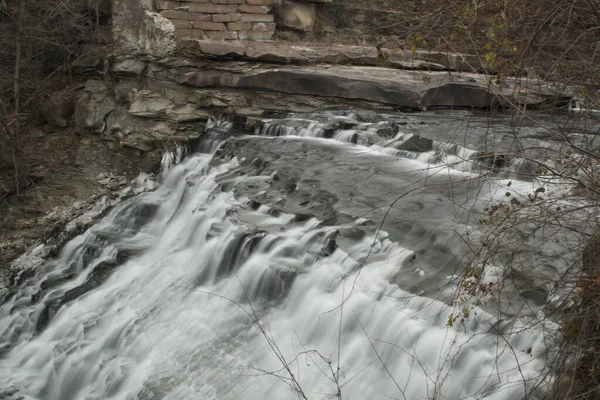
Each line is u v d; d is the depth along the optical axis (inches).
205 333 357.4
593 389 208.1
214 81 550.6
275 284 351.9
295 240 367.9
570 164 269.3
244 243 378.9
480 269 275.0
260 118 547.5
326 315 324.2
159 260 435.8
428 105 537.0
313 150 477.7
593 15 246.2
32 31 589.3
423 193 394.6
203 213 436.8
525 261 283.4
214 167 489.4
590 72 252.2
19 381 389.4
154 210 500.4
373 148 482.0
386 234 353.7
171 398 324.8
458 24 262.5
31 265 483.2
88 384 371.2
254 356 332.2
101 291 425.1
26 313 435.5
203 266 396.8
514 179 387.5
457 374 270.8
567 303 254.8
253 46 571.2
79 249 482.6
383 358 296.5
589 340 222.5
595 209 242.8
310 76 543.2
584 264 231.6
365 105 543.2
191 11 577.6
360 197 398.3
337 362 308.0
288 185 430.9
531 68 259.1
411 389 279.7
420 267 325.7
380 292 317.1
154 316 387.2
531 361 254.7
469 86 541.3
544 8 252.8
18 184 541.6
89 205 525.3
